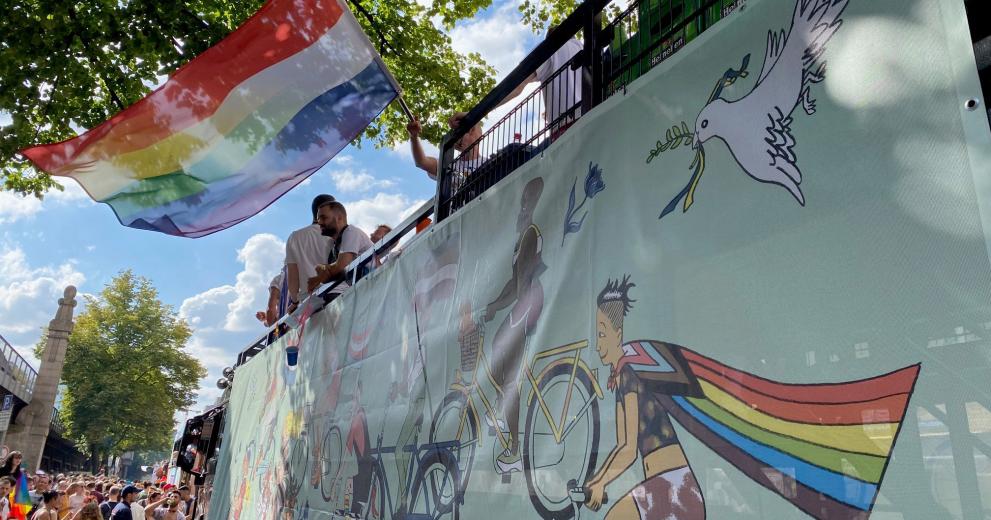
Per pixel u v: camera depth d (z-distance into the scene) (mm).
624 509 2244
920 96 1660
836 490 1614
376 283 5328
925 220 1574
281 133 5340
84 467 77125
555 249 3035
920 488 1443
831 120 1876
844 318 1698
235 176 5461
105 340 55125
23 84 9344
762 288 1952
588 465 2467
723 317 2055
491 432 3182
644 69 3057
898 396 1531
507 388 3131
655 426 2203
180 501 12883
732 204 2137
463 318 3752
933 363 1479
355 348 5414
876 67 1787
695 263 2217
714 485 1944
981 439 1355
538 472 2748
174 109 5414
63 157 5512
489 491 3072
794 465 1731
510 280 3361
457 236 4102
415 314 4426
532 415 2889
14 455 9930
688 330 2172
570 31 3602
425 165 5504
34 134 9992
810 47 2000
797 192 1921
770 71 2125
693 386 2100
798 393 1766
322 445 5590
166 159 5449
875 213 1690
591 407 2533
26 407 36719
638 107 2701
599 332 2586
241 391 9430
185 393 58469
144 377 55906
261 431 7699
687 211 2314
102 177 5547
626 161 2697
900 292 1585
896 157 1677
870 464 1555
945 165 1563
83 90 9781
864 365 1622
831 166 1840
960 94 1571
